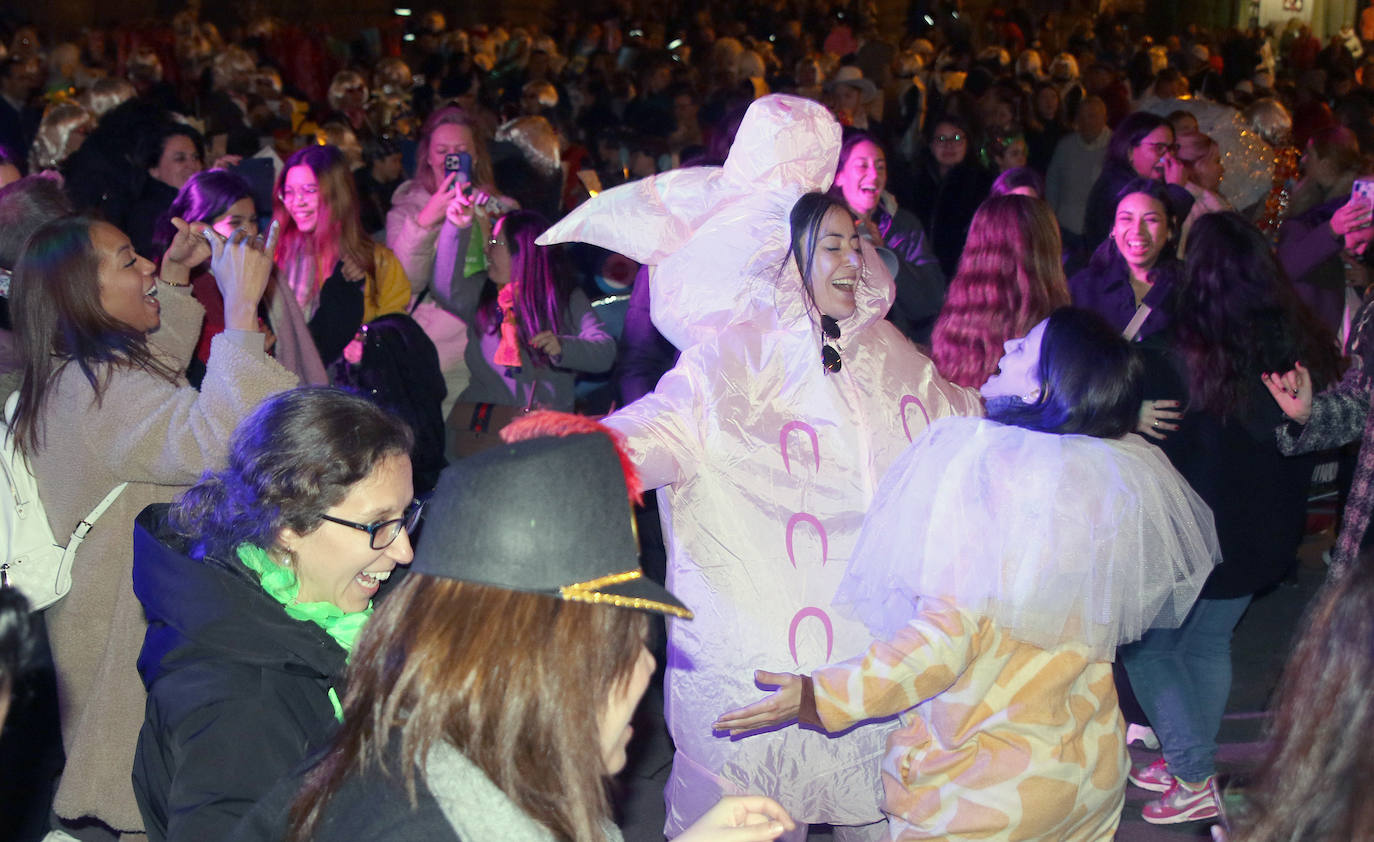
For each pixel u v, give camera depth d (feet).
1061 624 8.07
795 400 9.76
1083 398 8.78
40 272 10.11
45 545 10.36
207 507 7.32
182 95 37.45
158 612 7.12
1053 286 13.94
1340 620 5.66
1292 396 12.05
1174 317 12.94
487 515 5.05
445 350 16.93
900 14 77.71
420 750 4.98
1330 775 5.49
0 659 4.70
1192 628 12.99
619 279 20.74
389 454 7.43
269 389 10.29
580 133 36.27
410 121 31.99
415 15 70.64
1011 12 72.90
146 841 10.15
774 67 52.90
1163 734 13.08
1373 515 11.71
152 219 16.98
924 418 10.19
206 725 6.69
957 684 8.30
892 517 8.71
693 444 9.55
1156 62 55.67
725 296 9.87
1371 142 34.71
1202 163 22.22
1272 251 12.48
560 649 5.03
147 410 10.08
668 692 10.03
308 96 47.11
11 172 17.35
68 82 38.37
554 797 5.06
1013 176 17.79
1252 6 86.17
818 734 9.71
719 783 9.84
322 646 7.05
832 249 9.66
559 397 15.74
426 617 5.11
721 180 10.75
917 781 8.42
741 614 9.62
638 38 60.34
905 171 25.96
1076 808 8.28
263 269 10.69
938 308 17.78
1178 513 8.82
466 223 15.98
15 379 11.61
